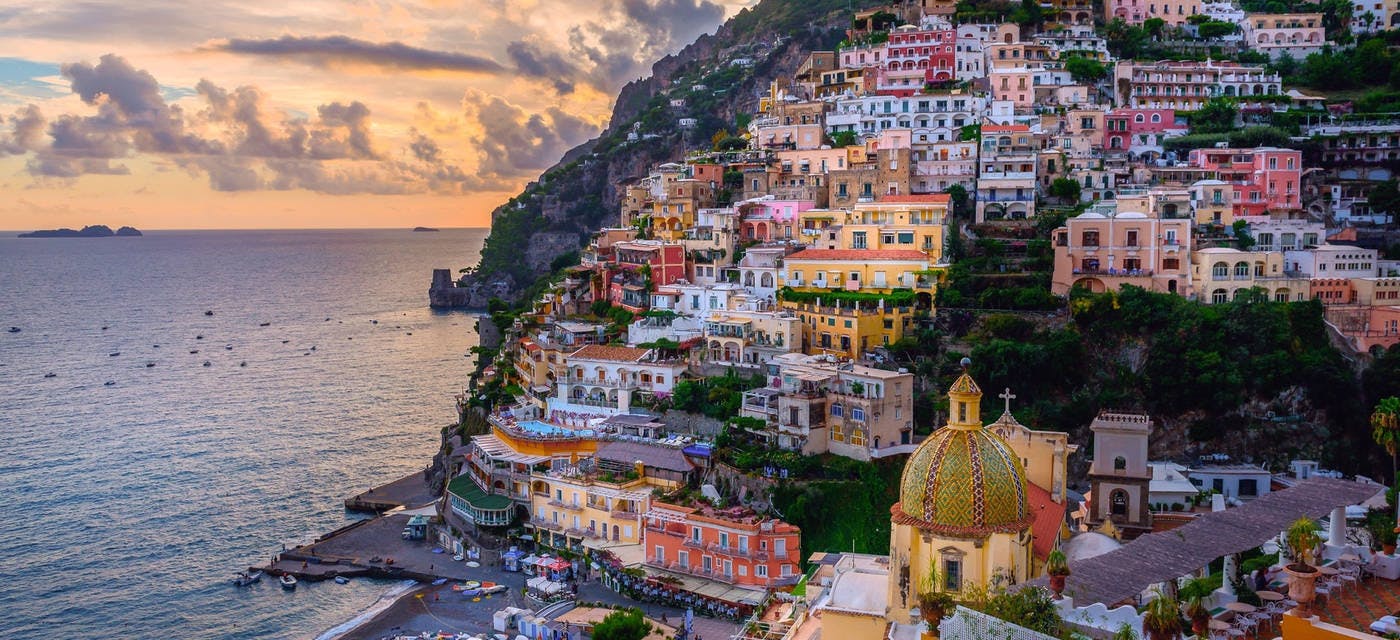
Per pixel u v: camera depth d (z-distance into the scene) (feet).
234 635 442.09
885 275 602.03
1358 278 565.53
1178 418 524.93
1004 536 239.91
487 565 495.82
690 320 609.42
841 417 481.46
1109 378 541.75
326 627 442.50
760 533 419.13
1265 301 552.41
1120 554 223.10
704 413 533.14
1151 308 545.44
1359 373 529.04
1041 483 326.44
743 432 506.48
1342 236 640.17
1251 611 208.95
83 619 465.47
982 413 529.86
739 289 629.92
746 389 540.52
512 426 560.61
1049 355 537.24
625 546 470.39
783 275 639.76
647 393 565.12
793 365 514.27
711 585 427.33
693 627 399.24
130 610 472.44
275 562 516.73
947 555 243.81
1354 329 547.08
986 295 573.33
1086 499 402.31
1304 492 247.29
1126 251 576.20
